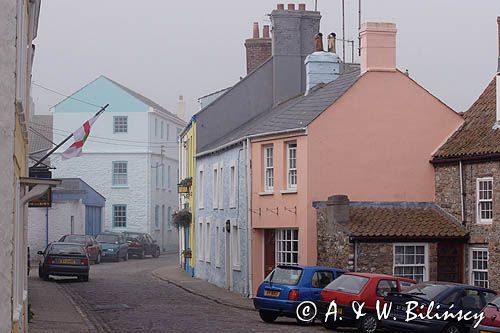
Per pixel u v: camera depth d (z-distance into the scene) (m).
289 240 36.06
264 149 37.75
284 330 25.88
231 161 41.41
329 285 26.44
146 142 80.00
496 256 31.05
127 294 37.72
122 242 66.88
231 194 41.56
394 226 32.38
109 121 80.12
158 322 27.41
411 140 35.56
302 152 35.00
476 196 32.47
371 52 35.56
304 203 34.62
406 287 25.47
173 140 88.88
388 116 35.47
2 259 11.84
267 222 36.97
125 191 79.75
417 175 35.47
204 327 26.19
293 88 47.97
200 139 49.34
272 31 48.38
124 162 79.94
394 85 35.66
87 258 43.66
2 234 11.85
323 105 35.72
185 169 56.91
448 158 33.97
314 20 48.12
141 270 55.41
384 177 35.19
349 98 35.19
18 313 14.51
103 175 79.81
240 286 39.00
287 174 36.16
